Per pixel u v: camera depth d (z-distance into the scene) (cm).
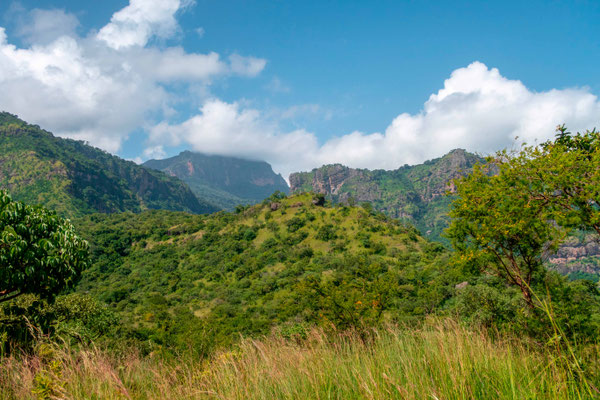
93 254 13588
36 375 274
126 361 364
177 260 13638
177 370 359
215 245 14200
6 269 559
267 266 11700
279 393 255
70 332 429
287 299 7094
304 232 13700
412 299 3981
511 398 192
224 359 337
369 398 204
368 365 270
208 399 268
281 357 328
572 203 828
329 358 308
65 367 299
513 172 927
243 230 14800
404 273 7194
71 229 689
